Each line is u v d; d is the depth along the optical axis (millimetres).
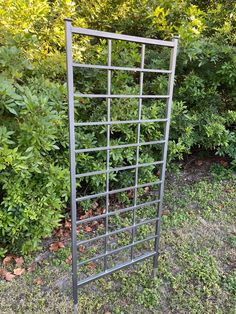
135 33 3426
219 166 3447
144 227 2516
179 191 3094
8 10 2379
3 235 2002
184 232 2439
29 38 2271
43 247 2273
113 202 2914
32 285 1882
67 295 1807
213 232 2441
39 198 2094
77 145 2391
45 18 2613
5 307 1711
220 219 2625
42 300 1759
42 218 2078
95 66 1413
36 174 2105
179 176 3352
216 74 3080
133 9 3326
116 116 2512
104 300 1768
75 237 1545
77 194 2719
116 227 2545
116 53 2738
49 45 2744
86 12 3455
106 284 1886
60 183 2184
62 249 2240
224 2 3521
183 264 2057
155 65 3000
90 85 2625
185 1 3340
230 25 3109
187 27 2812
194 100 3195
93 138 2502
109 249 2244
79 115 2574
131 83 2887
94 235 2443
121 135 2730
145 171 2834
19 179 1947
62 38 2674
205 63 2998
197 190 3080
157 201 1893
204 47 2914
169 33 3105
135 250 2217
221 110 3332
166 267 2027
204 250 2207
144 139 2834
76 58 2609
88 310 1696
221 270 1999
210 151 3592
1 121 1857
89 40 2953
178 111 2891
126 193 2926
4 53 1932
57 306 1718
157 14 3094
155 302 1751
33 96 1796
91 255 2170
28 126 1788
